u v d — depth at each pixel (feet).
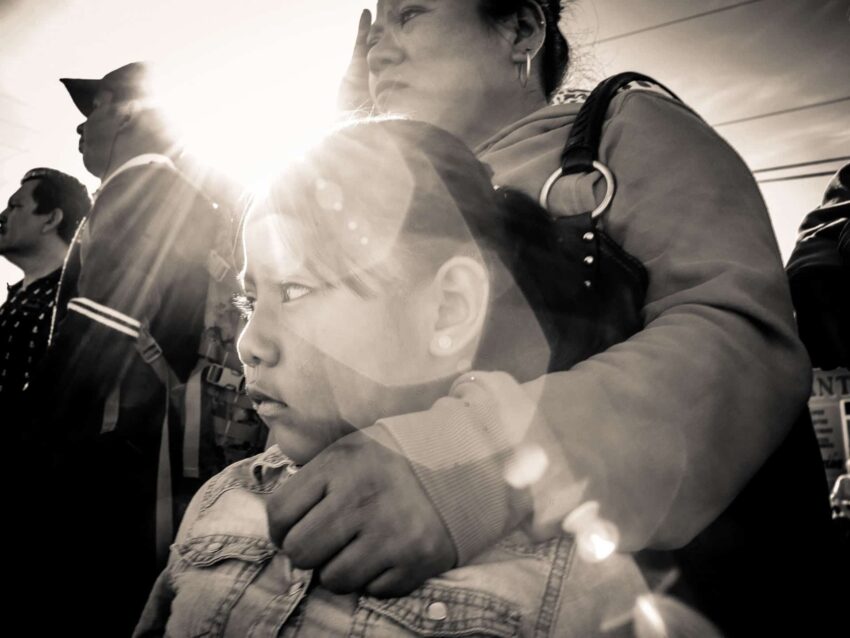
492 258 2.15
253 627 1.94
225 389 4.31
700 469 2.02
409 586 1.69
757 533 2.43
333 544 1.66
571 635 1.83
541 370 2.25
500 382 1.96
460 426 1.82
